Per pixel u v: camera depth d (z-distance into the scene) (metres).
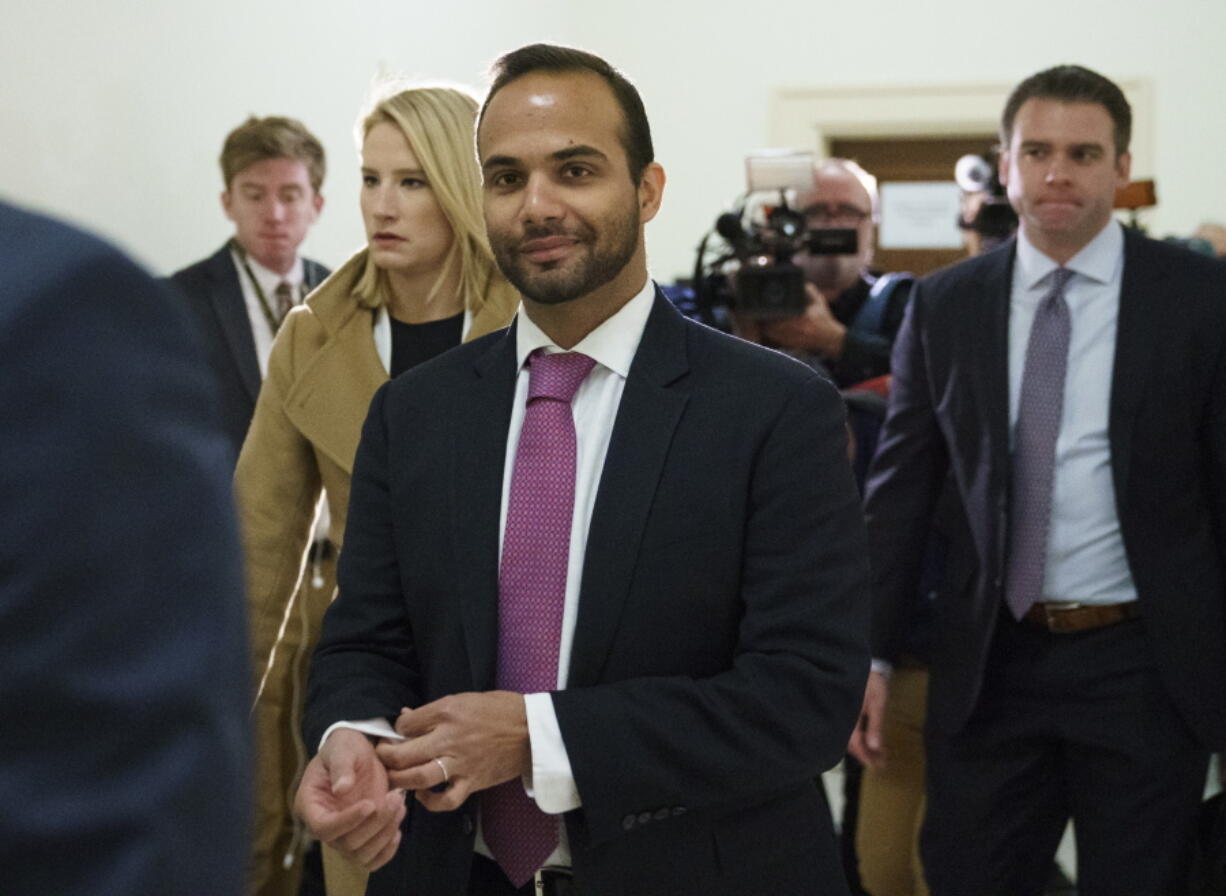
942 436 2.64
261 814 2.45
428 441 1.61
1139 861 2.39
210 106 3.74
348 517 1.68
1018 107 2.48
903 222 6.88
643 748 1.42
